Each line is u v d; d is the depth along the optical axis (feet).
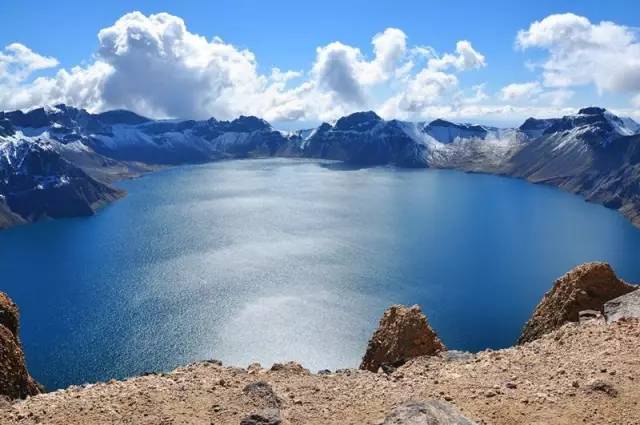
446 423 67.51
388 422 68.33
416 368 111.86
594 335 110.22
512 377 94.32
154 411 84.28
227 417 82.12
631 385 84.02
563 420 76.02
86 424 80.18
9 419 82.94
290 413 84.23
